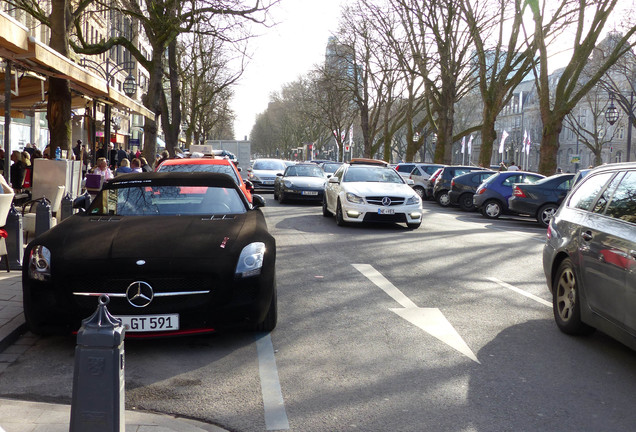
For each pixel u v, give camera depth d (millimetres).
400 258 10633
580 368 5090
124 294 5172
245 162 49250
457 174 26781
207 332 5359
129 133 56719
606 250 5297
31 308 5250
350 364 5094
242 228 5914
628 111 40000
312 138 88250
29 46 9312
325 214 17797
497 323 6484
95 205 6594
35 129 32812
